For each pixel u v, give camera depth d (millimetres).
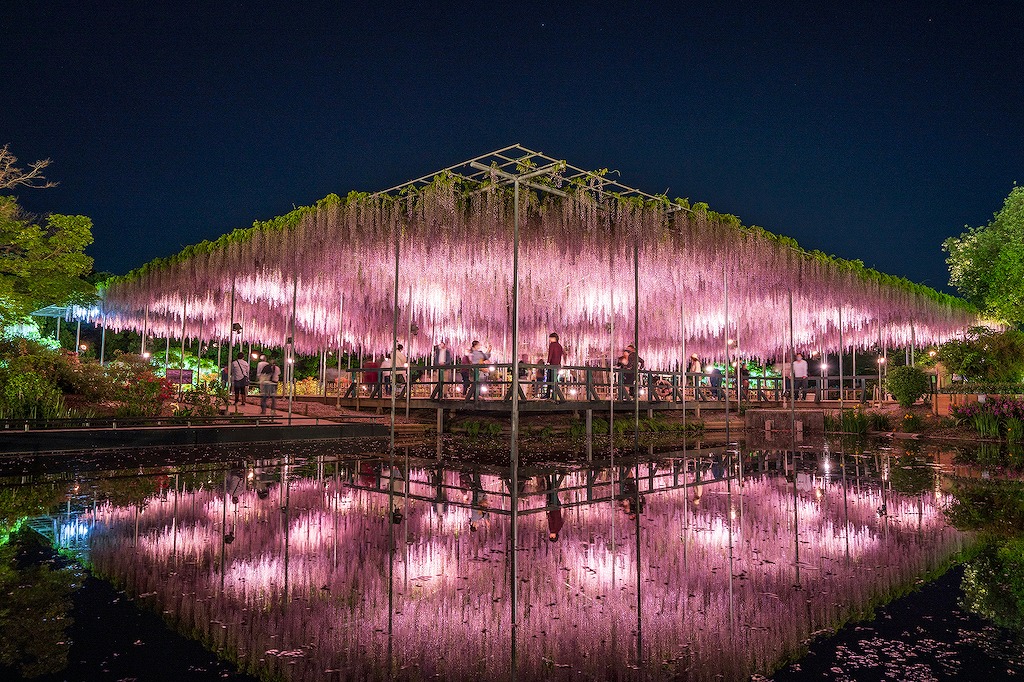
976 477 8398
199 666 2719
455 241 13430
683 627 3193
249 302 22609
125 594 3615
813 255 18359
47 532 4973
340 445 12305
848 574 4027
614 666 2744
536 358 22266
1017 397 14141
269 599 3559
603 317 21219
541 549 4617
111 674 2635
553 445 12719
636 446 8844
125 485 7211
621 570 4117
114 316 23172
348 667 2723
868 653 2871
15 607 3400
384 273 17016
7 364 13023
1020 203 23391
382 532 5086
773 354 29281
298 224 14516
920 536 5004
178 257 19500
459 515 5750
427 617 3312
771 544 4781
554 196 12727
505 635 3092
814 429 17047
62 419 10680
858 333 26000
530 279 17562
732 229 14922
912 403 17156
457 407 12766
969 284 25703
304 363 33125
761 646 2947
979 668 2705
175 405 14312
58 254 16953
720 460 10539
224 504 6152
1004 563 4254
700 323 21891
